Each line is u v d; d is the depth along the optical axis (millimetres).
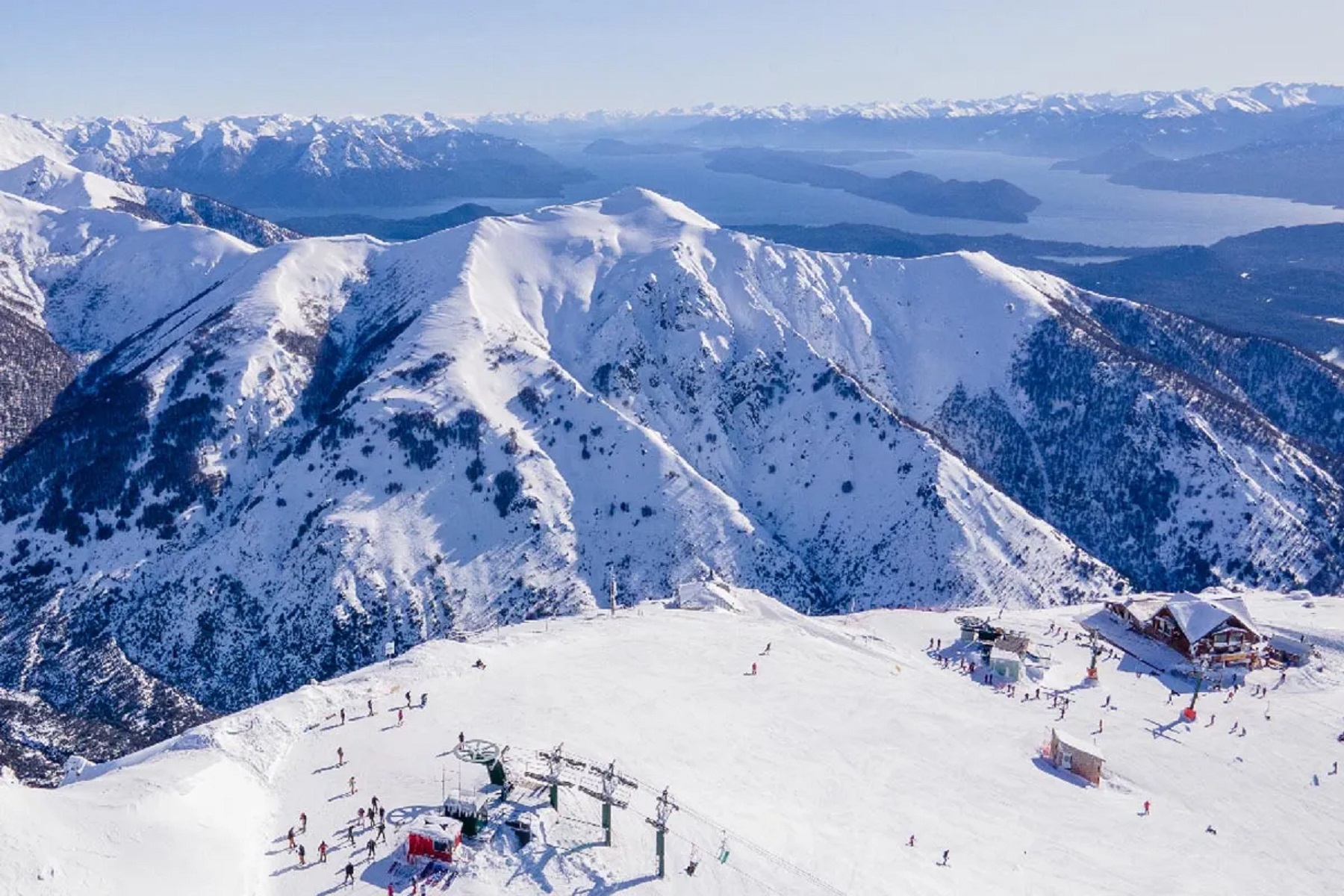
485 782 50875
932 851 52406
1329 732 74562
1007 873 51219
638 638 85625
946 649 90812
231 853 44188
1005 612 105062
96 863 40219
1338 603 109750
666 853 46000
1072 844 56219
